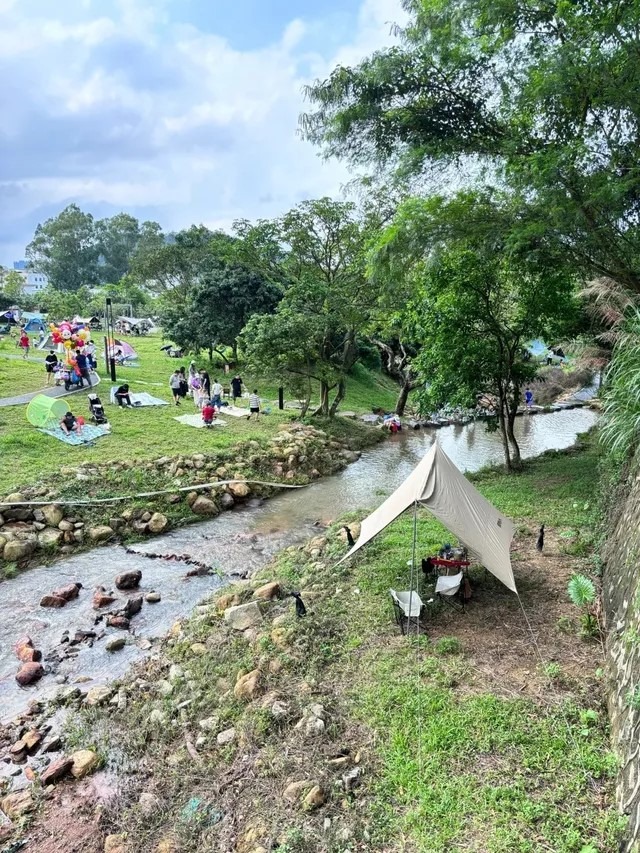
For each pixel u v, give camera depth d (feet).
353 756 19.66
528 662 23.53
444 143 36.45
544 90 29.09
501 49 32.94
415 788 17.76
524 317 51.06
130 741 24.62
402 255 36.37
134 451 63.21
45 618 36.94
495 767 18.20
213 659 28.78
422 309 55.16
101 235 357.41
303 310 85.20
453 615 28.04
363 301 84.33
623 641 20.81
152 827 19.39
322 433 82.38
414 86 35.53
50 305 199.00
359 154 39.75
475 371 54.13
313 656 26.05
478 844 15.65
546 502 43.16
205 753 22.38
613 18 28.04
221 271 121.90
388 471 73.05
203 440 69.87
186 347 127.54
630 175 29.45
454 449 83.71
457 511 27.61
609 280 46.73
